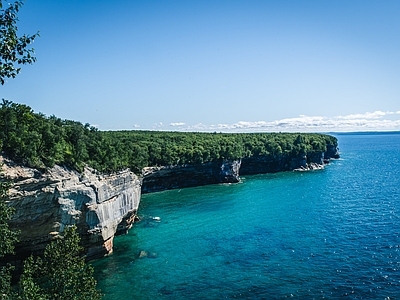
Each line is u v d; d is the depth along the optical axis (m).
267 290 38.50
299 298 36.72
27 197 37.56
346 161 195.12
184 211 78.12
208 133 167.88
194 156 115.38
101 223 46.75
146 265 45.47
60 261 22.47
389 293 37.56
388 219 67.62
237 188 110.88
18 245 40.19
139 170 73.19
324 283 40.06
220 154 120.81
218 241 55.41
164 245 53.56
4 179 35.22
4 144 37.66
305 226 63.78
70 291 20.72
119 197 53.84
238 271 43.53
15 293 18.81
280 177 133.88
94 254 47.38
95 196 45.78
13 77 12.94
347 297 36.88
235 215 73.56
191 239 56.66
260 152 142.25
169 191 107.69
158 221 68.69
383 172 145.12
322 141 170.62
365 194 96.19
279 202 87.19
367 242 53.91
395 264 45.06
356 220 67.50
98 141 55.53
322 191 102.25
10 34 12.32
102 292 37.81
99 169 49.78
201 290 38.53
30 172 37.94
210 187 114.00
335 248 51.41
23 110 32.31
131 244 54.03
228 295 37.47
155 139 122.94
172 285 39.72
